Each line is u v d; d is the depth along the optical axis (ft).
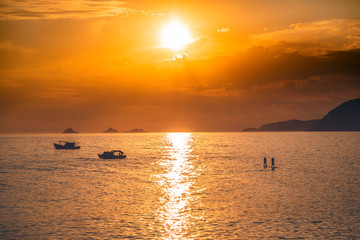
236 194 172.45
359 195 165.68
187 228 117.08
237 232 112.47
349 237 106.42
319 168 279.49
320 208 140.46
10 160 390.63
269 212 135.44
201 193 176.65
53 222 124.67
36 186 203.31
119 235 110.73
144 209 143.13
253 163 330.13
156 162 354.74
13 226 120.06
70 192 182.50
